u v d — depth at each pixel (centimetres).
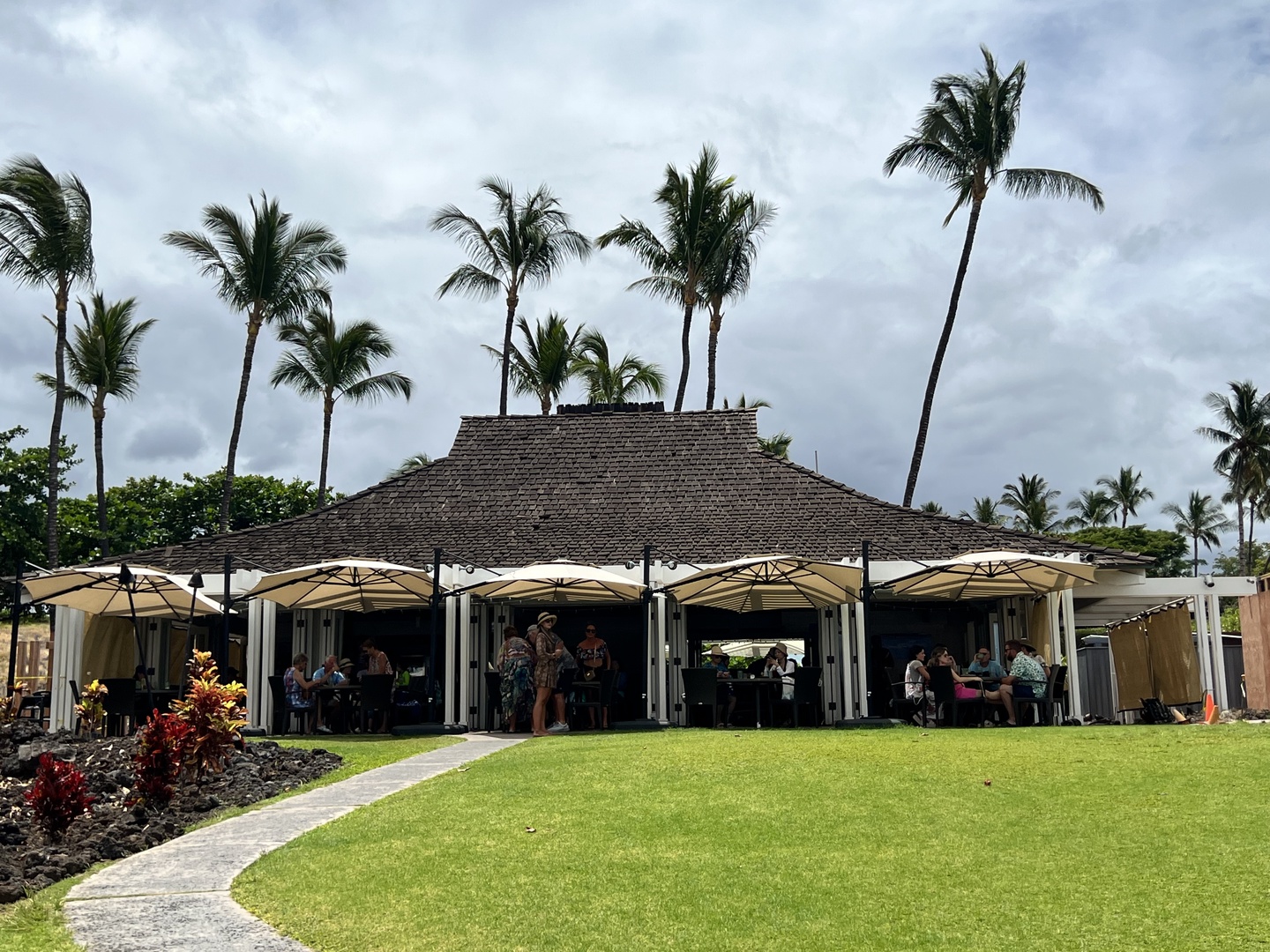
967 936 614
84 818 1027
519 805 987
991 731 1521
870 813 911
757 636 2533
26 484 4550
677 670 2203
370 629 2494
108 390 4303
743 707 2123
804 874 736
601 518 2430
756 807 940
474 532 2406
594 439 2661
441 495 2527
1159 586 2303
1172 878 705
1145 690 2430
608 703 2098
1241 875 703
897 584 2014
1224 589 2289
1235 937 600
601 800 997
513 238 4359
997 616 2464
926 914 652
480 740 1708
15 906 702
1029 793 973
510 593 2106
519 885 725
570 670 1955
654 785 1057
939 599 2506
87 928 643
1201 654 2272
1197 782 994
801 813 916
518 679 1852
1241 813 867
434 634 1991
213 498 5259
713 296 4344
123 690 1842
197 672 1297
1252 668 2284
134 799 1105
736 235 4291
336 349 4722
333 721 2095
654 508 2453
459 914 665
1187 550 7719
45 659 3108
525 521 2434
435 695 1981
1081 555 2244
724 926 638
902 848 798
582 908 674
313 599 2144
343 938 624
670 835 855
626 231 4266
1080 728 1559
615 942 614
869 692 2153
